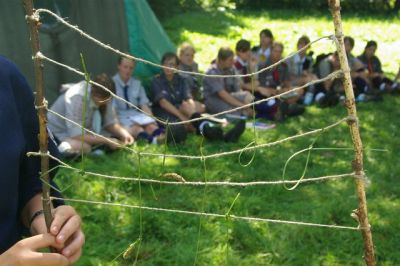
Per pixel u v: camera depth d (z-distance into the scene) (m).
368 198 4.16
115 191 4.08
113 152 4.97
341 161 5.02
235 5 16.47
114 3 6.40
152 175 4.39
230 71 6.56
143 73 6.80
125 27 6.59
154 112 5.95
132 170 4.40
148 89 6.70
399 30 13.13
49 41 5.80
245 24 13.25
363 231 1.28
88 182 4.17
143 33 6.74
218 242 3.48
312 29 12.95
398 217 3.85
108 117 5.07
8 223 1.31
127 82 5.83
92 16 6.18
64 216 1.34
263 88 6.77
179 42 10.64
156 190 4.14
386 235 3.65
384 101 7.32
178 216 3.74
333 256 3.38
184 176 4.42
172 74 6.02
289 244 3.47
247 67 7.00
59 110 4.90
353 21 14.25
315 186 4.39
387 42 11.99
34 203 1.42
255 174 4.56
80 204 3.86
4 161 1.28
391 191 4.34
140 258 3.32
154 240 3.50
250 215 3.85
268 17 14.71
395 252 3.44
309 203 4.03
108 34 6.39
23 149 1.35
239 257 3.31
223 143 5.41
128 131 5.43
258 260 3.33
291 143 5.53
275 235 3.56
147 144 5.25
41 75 1.26
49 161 1.45
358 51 11.16
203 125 5.50
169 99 5.98
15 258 1.21
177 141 5.25
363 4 15.91
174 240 3.51
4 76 1.34
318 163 4.97
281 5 16.62
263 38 7.23
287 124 6.23
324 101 6.91
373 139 5.73
